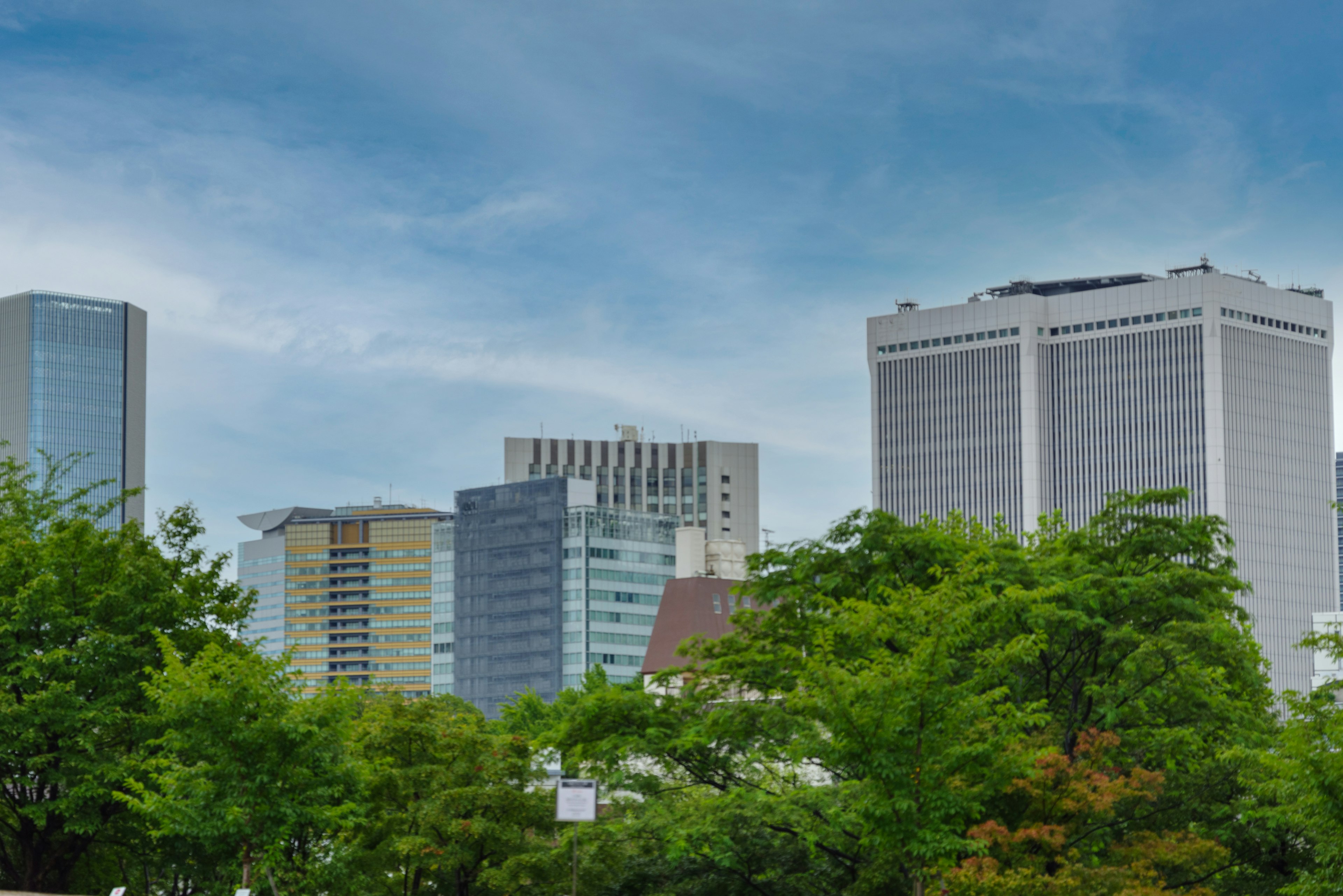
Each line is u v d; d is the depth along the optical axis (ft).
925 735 160.15
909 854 168.04
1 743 212.43
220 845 191.72
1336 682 176.96
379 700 243.60
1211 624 210.18
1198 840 191.52
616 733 224.74
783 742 213.87
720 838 201.77
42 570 223.92
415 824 223.51
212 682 187.73
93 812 216.33
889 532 222.48
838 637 197.16
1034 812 180.34
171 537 249.96
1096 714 211.61
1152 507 267.59
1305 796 164.76
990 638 209.67
